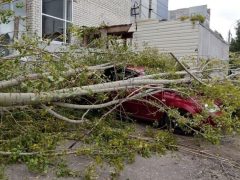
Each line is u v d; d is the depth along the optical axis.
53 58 4.77
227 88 5.38
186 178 4.46
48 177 3.97
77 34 6.00
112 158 4.31
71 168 4.31
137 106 7.31
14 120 4.74
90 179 3.96
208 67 7.01
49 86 4.38
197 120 5.20
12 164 4.22
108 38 6.57
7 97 4.27
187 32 12.88
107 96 5.68
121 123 6.41
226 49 18.97
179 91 5.79
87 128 5.35
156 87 5.73
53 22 11.20
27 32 5.72
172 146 5.57
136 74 6.69
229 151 6.12
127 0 15.84
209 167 5.00
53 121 5.29
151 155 5.18
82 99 5.85
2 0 4.69
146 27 13.78
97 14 13.56
